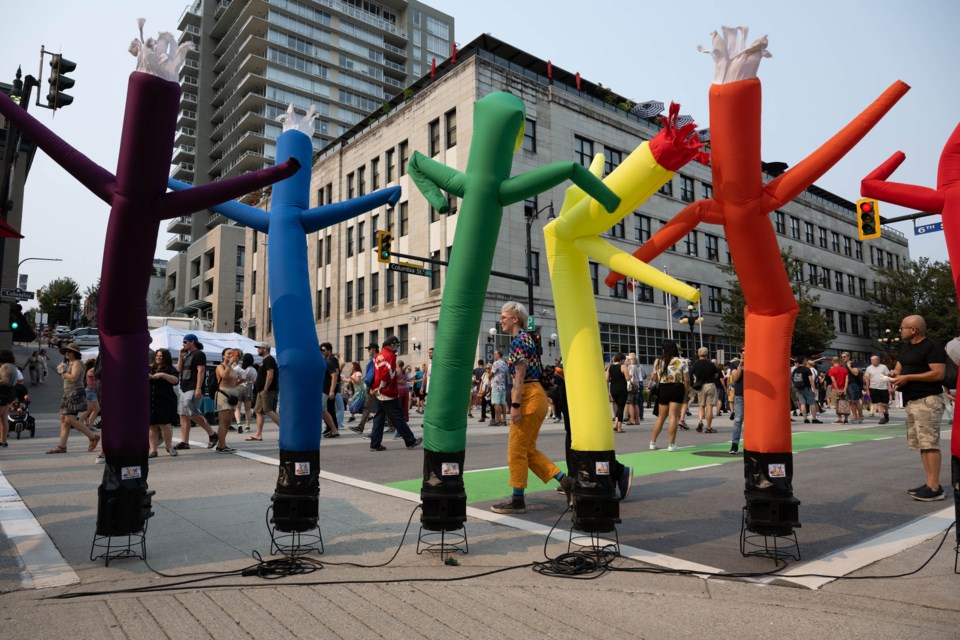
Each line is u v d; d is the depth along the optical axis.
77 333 46.06
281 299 3.88
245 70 74.69
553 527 4.48
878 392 16.16
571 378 3.99
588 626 2.71
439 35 91.56
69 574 3.44
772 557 3.79
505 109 3.76
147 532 4.46
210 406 13.62
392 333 33.44
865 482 6.83
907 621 2.74
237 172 72.62
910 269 49.94
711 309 39.62
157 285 84.31
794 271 39.12
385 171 34.91
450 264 3.87
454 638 2.57
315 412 3.84
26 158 28.20
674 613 2.87
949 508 5.38
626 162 3.88
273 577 3.40
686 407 14.52
